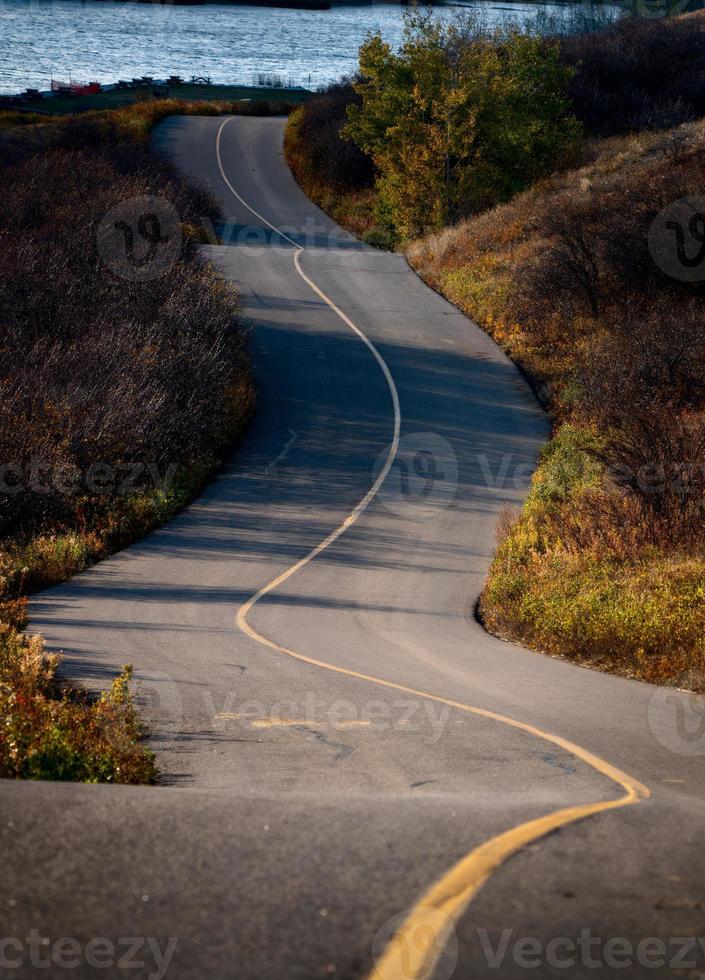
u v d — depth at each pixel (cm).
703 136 6862
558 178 7519
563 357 5206
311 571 2928
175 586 2739
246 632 2195
